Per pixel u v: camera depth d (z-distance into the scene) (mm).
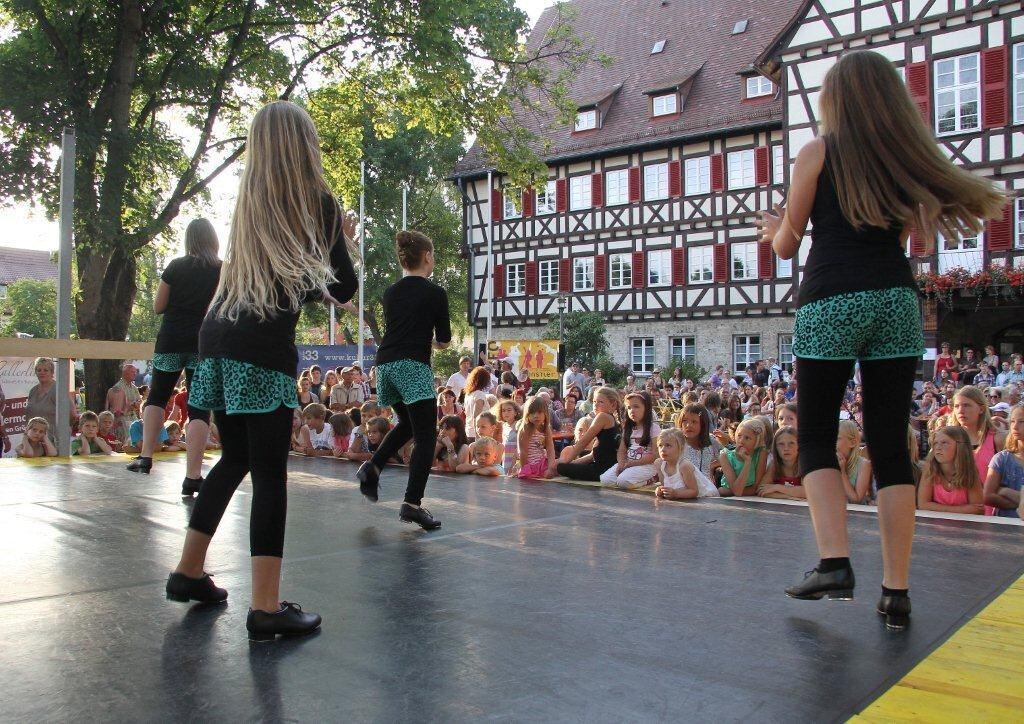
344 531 3586
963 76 21703
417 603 2443
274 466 2236
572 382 20609
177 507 4141
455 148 38875
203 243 4891
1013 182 21062
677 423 6215
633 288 30578
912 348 2236
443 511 4148
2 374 9039
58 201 13211
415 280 4074
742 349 28500
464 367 12773
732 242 28531
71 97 13445
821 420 2324
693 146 29281
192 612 2369
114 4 14141
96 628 2211
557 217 32281
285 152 2377
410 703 1704
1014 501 4371
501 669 1896
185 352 4832
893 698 1731
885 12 22656
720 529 3635
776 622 2256
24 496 4488
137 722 1608
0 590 2586
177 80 14625
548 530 3611
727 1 32688
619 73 32906
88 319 15414
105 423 7918
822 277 2271
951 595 2518
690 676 1854
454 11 14906
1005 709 1674
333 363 21078
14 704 1692
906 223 2209
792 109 24062
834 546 2234
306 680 1833
